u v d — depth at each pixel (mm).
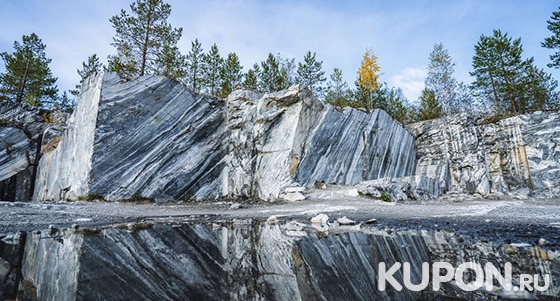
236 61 32906
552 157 23594
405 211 11352
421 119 38656
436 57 43469
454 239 5438
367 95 37125
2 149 23453
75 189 16812
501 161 26047
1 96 33156
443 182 25984
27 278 3316
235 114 23141
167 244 5410
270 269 3602
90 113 17844
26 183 23844
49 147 24641
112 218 10023
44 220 8977
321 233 6684
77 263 3971
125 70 25625
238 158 21938
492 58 34250
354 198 16094
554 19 27453
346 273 3283
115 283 3096
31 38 33719
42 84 35000
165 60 27172
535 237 5398
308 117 21062
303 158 19969
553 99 36781
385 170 24938
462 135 27281
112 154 17156
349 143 22953
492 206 13750
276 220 9688
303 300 2467
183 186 19750
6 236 6355
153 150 18938
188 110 21359
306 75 36844
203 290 2852
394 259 3865
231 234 6727
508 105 36344
